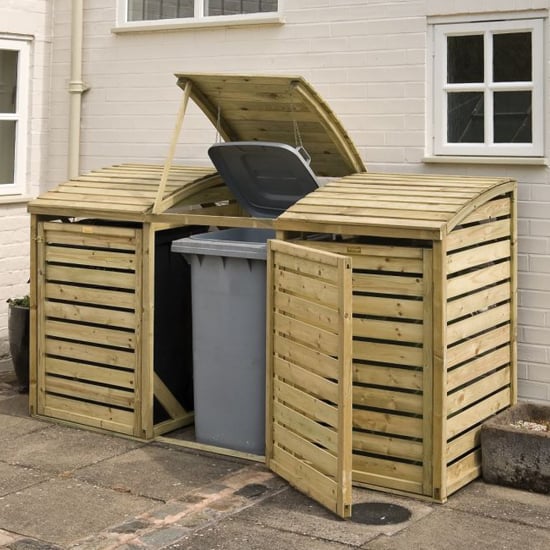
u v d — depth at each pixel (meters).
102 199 7.55
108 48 8.90
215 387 7.20
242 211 8.12
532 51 7.30
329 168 7.74
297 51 8.09
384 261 6.55
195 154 8.56
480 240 6.76
